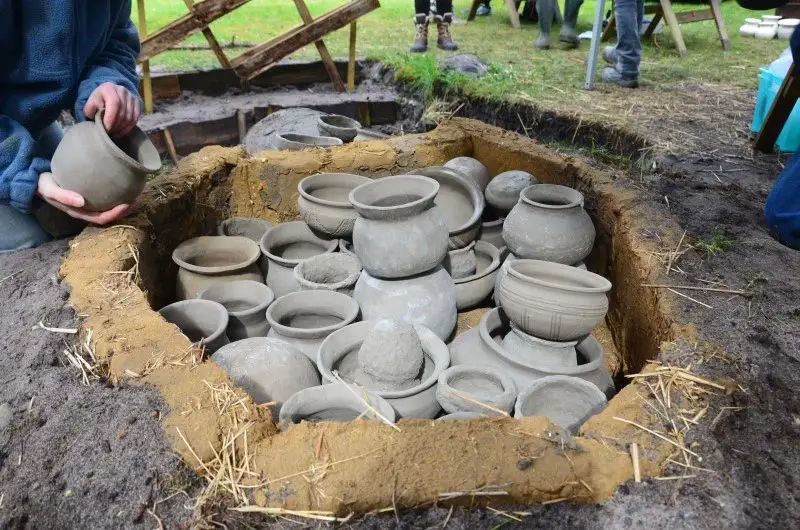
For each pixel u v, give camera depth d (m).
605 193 3.20
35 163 2.48
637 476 1.57
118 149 2.45
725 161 3.63
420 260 2.56
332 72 6.86
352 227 3.15
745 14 9.21
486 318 2.61
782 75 3.73
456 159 3.74
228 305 2.87
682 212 2.99
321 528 1.48
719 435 1.69
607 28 7.53
